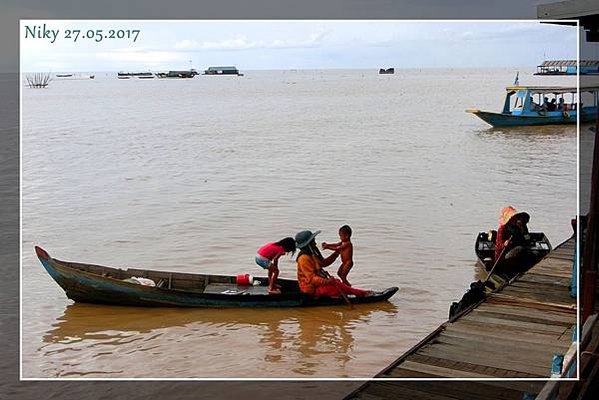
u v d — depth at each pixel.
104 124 34.44
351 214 17.67
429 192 20.23
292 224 16.78
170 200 19.61
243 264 13.42
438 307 10.27
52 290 11.70
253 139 31.64
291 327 9.52
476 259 12.95
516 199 18.81
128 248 14.62
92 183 22.31
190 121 37.16
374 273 12.18
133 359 8.48
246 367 8.16
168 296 10.27
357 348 8.73
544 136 27.97
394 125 35.44
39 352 8.78
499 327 7.49
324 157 26.95
